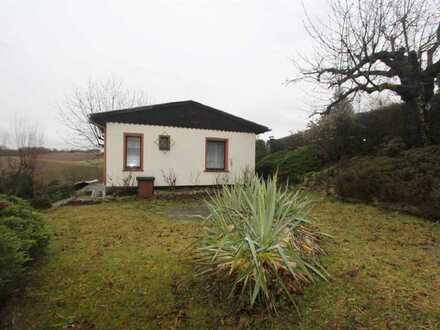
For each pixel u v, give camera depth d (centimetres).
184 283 237
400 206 522
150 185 816
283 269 218
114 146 852
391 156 695
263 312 193
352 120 933
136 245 346
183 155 949
